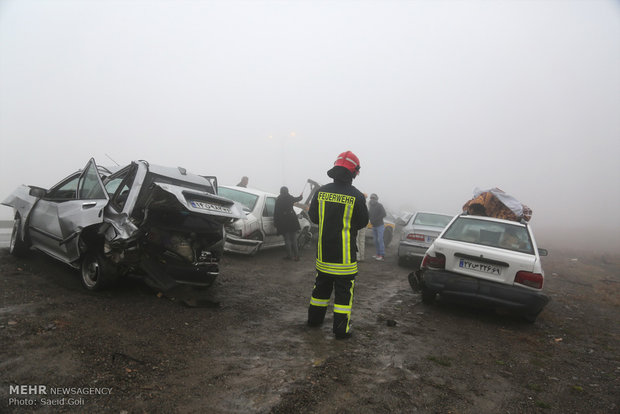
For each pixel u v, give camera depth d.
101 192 4.74
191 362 3.30
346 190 4.25
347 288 4.28
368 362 3.71
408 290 7.36
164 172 5.21
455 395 3.20
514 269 5.25
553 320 6.07
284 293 6.11
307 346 3.98
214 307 4.91
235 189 9.27
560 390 3.50
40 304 4.05
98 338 3.48
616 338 5.41
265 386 3.02
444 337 4.72
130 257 4.47
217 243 5.57
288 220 8.84
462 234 6.12
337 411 2.76
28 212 5.66
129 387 2.77
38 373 2.79
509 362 4.09
